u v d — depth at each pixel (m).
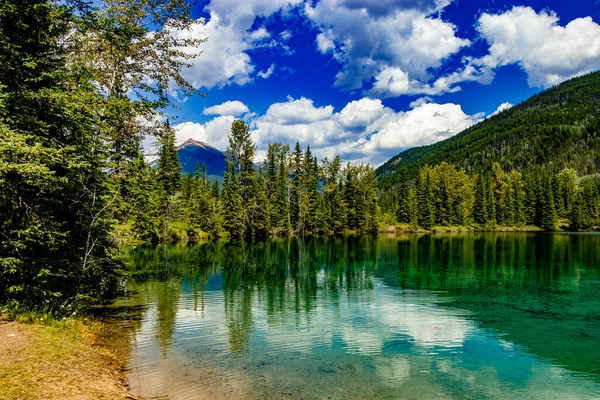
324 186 97.38
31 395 6.97
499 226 106.00
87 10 13.67
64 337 11.03
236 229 70.50
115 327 14.58
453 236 83.50
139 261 36.88
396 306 19.03
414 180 131.38
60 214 14.74
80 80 13.84
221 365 11.09
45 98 12.35
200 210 72.69
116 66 16.66
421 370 11.18
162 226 61.38
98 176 15.58
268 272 30.11
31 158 10.91
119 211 18.44
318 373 10.70
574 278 27.59
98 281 19.08
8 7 11.64
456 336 14.45
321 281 26.00
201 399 8.83
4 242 11.42
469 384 10.35
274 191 88.06
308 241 68.25
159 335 13.74
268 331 14.62
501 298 20.98
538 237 76.94
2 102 11.35
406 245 58.06
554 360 12.23
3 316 11.65
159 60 17.28
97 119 14.60
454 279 27.08
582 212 102.00
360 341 13.67
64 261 14.10
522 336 14.55
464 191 108.94
